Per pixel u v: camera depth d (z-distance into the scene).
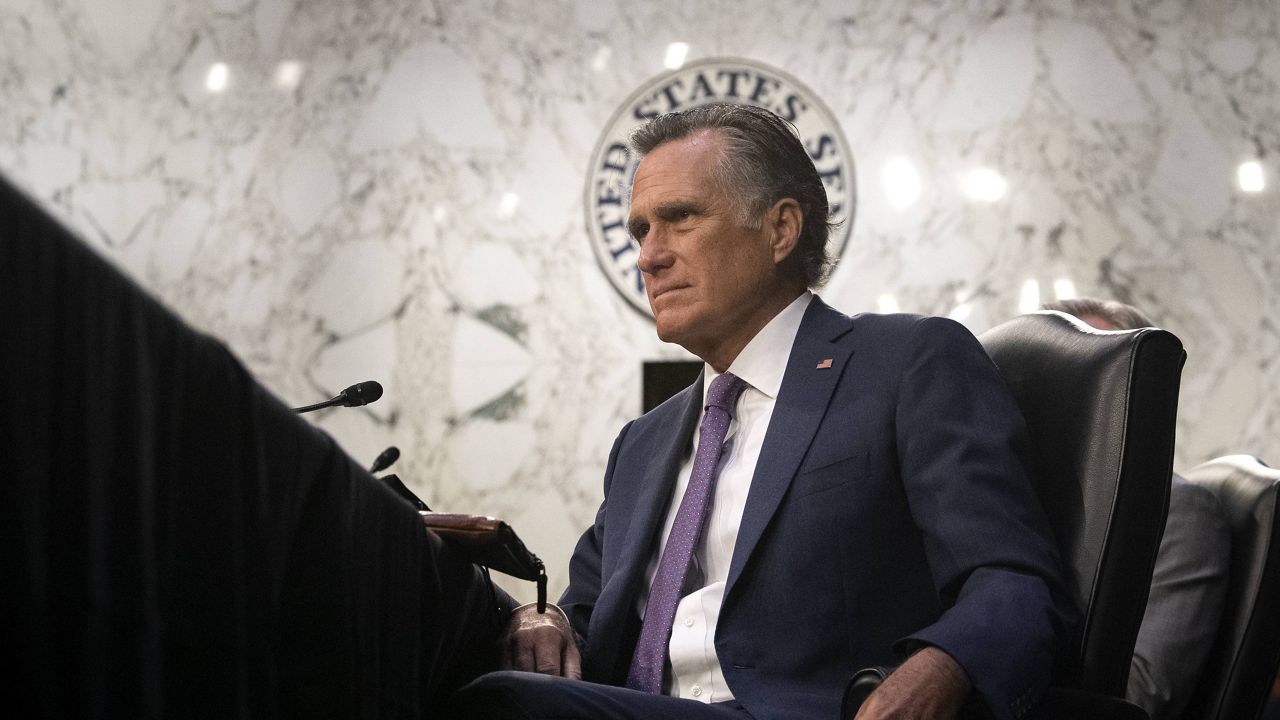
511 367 5.92
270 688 1.00
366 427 5.93
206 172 6.05
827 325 1.92
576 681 1.52
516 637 1.85
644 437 2.14
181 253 5.99
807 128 5.85
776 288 1.99
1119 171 5.71
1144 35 5.77
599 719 1.47
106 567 0.81
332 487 1.13
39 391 0.74
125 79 6.03
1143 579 1.61
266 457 1.03
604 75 6.04
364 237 6.04
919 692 1.37
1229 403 5.50
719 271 1.95
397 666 1.30
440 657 1.50
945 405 1.71
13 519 0.72
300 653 1.10
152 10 6.09
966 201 5.76
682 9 6.03
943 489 1.63
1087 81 5.77
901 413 1.74
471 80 6.09
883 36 5.90
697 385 2.06
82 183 5.92
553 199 6.00
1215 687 2.22
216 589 0.94
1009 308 5.68
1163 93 5.73
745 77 5.91
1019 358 1.91
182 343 0.91
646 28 6.04
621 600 1.87
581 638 1.95
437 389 5.93
